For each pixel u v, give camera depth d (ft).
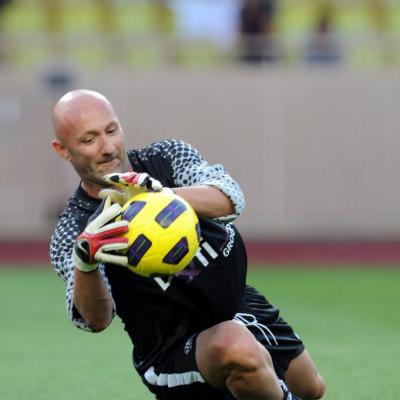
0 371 90.02
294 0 249.75
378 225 232.73
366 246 226.17
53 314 132.16
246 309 61.36
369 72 232.53
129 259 50.83
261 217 232.12
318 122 232.73
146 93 231.50
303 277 175.73
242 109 232.53
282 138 232.32
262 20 236.02
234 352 52.54
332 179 232.73
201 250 56.13
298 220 232.12
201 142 232.53
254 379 52.85
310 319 124.26
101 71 230.27
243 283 58.18
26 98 229.25
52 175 229.86
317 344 103.81
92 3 247.70
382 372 87.15
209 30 245.24
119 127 54.95
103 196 51.49
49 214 229.25
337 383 81.87
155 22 247.50
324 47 235.61
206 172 55.21
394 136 232.94
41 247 222.89
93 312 52.65
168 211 50.93
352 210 232.73
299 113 232.53
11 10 244.63
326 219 232.12
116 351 101.55
